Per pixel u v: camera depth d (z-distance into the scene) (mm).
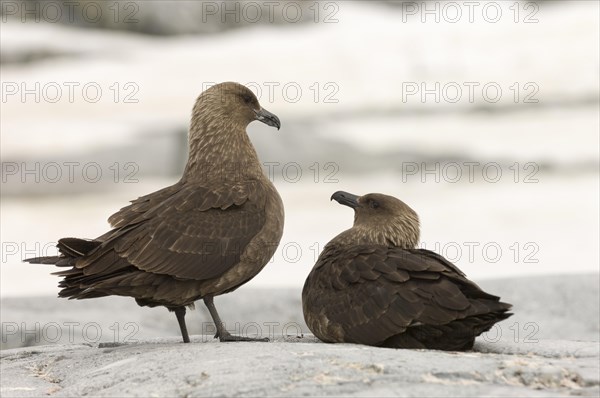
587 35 36375
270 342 7973
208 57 36938
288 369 6645
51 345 9867
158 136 26797
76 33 39188
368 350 7109
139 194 22953
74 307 12461
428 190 22844
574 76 32438
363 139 26578
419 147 26203
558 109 29719
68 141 26500
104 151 25578
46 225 20438
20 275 17312
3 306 12430
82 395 7027
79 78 34188
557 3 41688
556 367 6664
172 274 8422
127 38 39656
